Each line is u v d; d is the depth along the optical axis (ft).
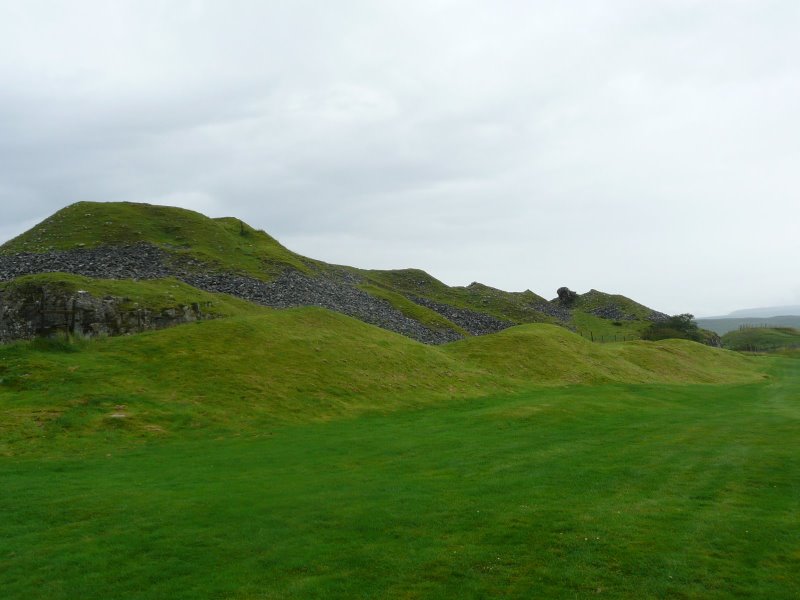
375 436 93.61
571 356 190.90
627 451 80.43
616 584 40.14
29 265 248.52
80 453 78.43
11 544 47.55
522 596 38.68
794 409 131.13
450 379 147.74
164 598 38.93
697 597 38.47
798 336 584.40
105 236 305.53
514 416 110.42
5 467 70.79
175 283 220.84
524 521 51.34
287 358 131.13
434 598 38.55
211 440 88.89
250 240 380.78
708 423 105.19
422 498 58.49
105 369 108.78
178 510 55.06
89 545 47.24
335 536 48.67
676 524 50.42
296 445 86.38
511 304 495.00
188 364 117.29
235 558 44.78
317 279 330.13
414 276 547.90
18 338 168.25
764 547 45.68
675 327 504.02
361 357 143.84
